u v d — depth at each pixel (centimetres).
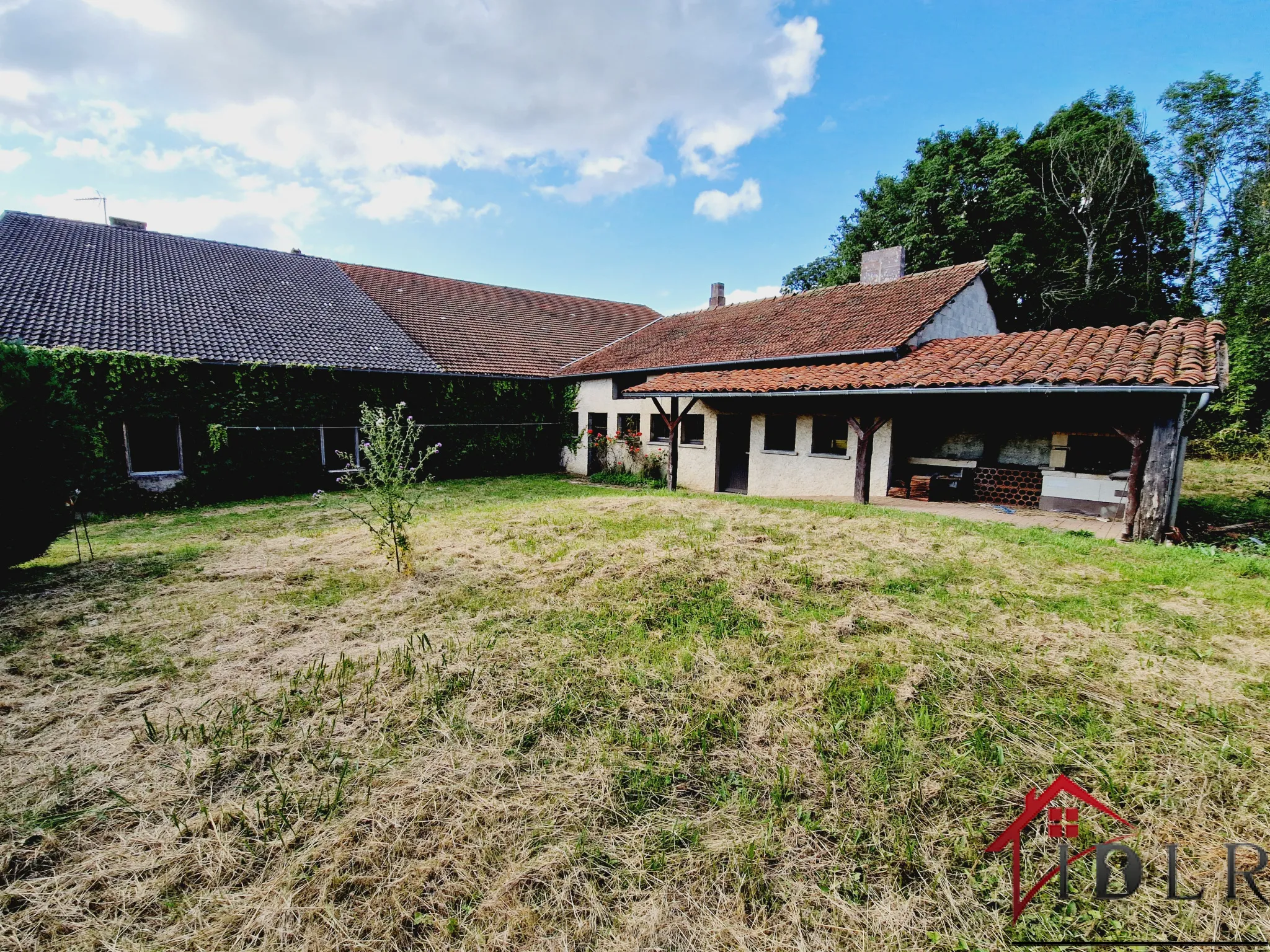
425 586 502
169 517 1023
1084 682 311
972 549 578
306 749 268
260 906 185
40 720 293
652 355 1505
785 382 959
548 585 496
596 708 299
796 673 330
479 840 211
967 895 185
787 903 184
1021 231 1916
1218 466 1575
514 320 1997
